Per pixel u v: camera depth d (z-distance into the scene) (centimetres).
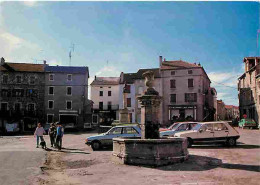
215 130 1636
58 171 960
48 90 4891
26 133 4216
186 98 4894
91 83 6944
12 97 4738
